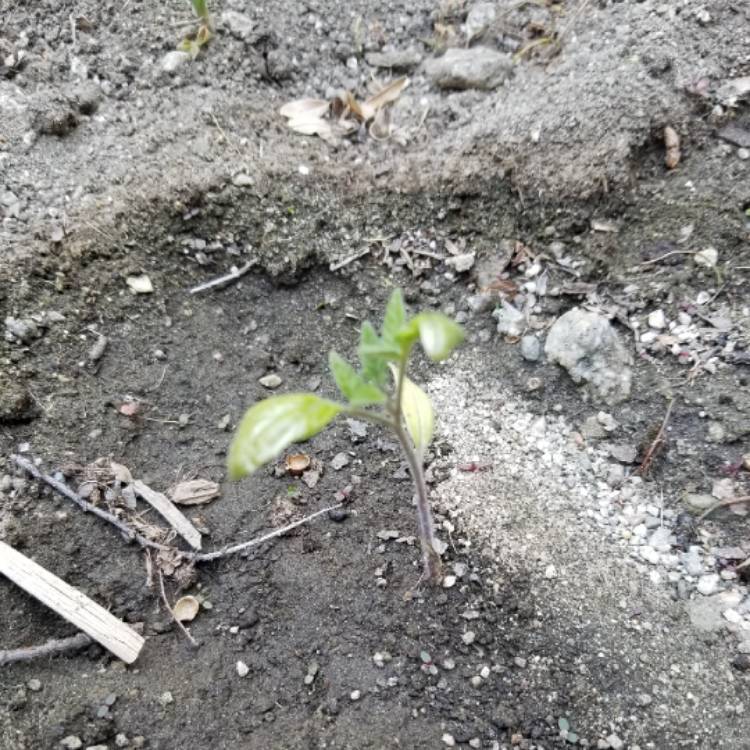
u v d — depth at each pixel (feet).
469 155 1.05
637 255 0.99
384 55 1.19
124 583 0.79
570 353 0.93
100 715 0.71
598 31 1.10
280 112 1.13
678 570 0.82
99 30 1.13
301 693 0.75
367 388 0.55
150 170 1.02
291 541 0.85
